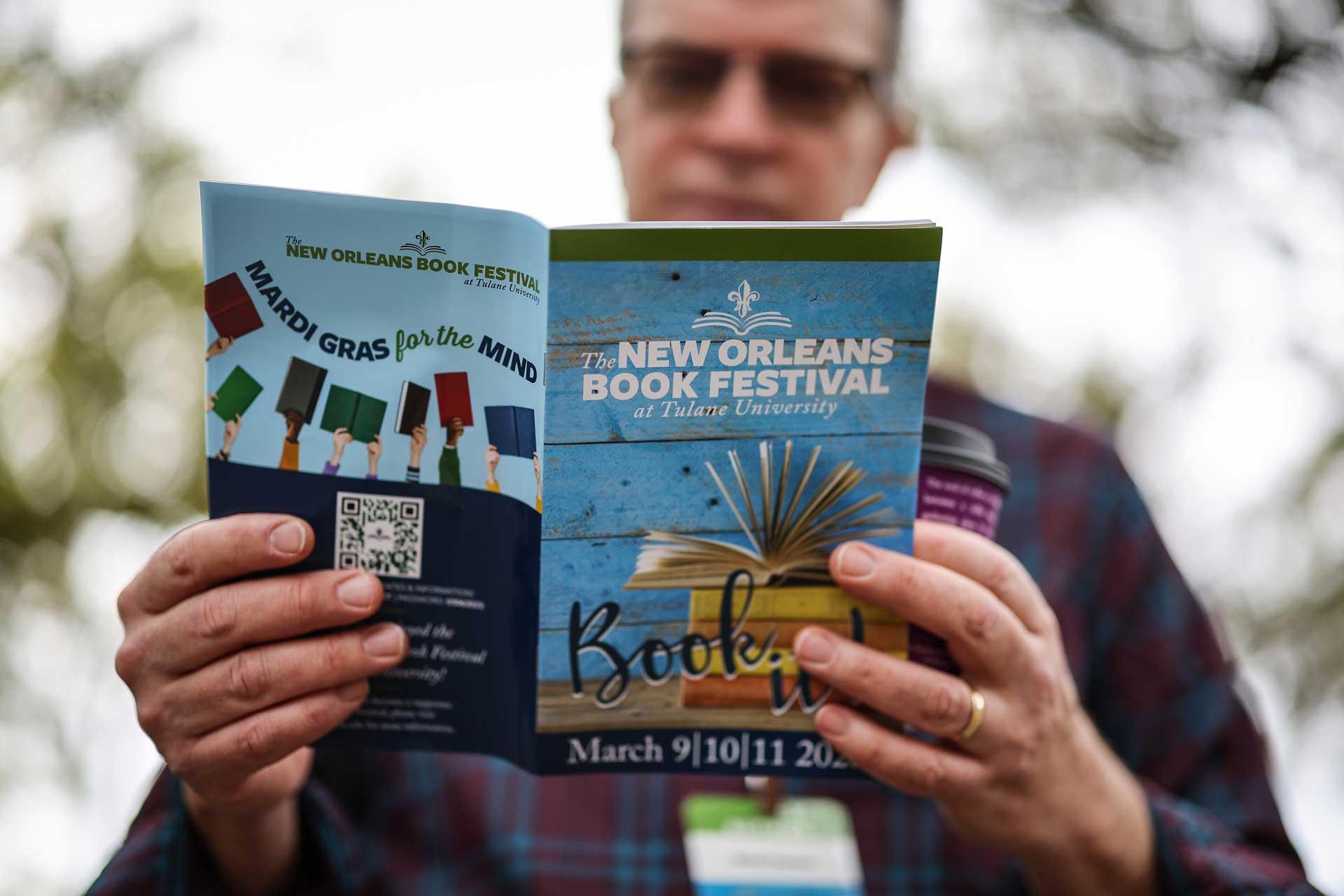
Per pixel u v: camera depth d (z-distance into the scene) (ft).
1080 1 9.54
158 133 10.23
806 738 3.01
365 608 2.85
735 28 4.75
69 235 10.09
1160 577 4.50
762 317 2.84
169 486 10.11
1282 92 9.21
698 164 4.86
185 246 10.24
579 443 2.87
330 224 2.84
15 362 9.94
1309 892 3.48
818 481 2.91
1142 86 9.54
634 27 4.90
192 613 2.85
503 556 2.93
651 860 3.81
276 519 2.84
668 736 2.97
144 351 10.10
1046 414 4.84
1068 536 4.40
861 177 5.13
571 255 2.80
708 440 2.88
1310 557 8.63
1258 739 4.35
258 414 2.86
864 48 4.86
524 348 2.91
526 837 3.85
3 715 9.23
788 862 3.71
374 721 2.98
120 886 3.49
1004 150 9.70
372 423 2.89
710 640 2.95
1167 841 3.49
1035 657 3.03
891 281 2.82
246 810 3.30
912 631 3.00
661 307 2.83
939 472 3.29
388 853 3.89
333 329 2.86
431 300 2.88
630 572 2.92
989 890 3.78
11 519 9.79
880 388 2.87
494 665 2.95
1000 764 3.07
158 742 2.98
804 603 2.96
